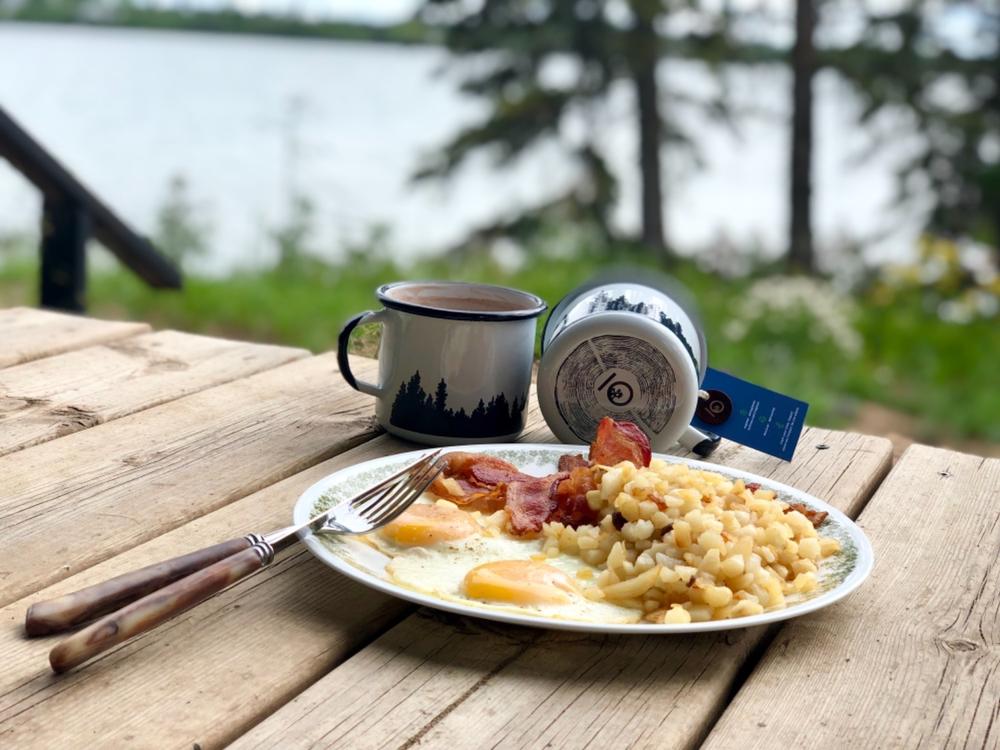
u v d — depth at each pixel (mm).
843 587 1065
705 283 8836
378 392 1587
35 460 1396
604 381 1537
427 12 9820
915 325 7492
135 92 18609
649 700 923
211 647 964
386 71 23734
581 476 1195
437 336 1523
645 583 1027
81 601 957
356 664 951
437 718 880
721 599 1005
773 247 10203
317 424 1622
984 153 9406
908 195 9516
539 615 1002
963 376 6797
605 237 9945
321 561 1146
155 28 29906
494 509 1236
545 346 1646
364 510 1130
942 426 6117
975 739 899
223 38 29703
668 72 10211
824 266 9719
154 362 1877
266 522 1252
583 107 9906
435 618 1034
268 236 9047
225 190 11828
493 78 9930
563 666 967
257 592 1071
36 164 2830
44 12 29531
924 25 9492
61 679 896
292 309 7320
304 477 1405
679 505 1097
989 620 1116
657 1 9383
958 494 1499
